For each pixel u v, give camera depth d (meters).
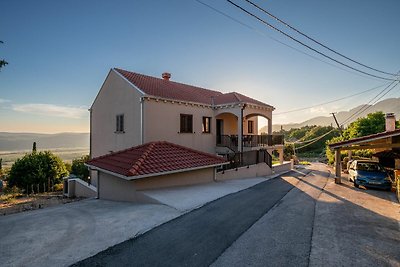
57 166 21.53
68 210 9.01
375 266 4.35
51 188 20.28
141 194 9.66
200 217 7.06
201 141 18.80
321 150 55.81
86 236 5.66
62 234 5.85
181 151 13.57
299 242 5.34
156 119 15.78
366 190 12.20
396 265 4.39
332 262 4.46
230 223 6.57
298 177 18.17
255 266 4.27
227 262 4.40
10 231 6.21
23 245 5.18
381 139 13.19
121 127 17.03
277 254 4.75
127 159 11.88
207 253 4.75
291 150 45.62
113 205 9.61
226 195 10.26
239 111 18.58
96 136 19.72
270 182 15.07
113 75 18.02
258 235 5.73
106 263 4.33
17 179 19.72
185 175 12.15
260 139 20.41
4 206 13.59
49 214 8.39
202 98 20.17
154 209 8.00
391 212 7.96
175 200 8.95
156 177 10.77
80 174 22.62
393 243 5.38
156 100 15.78
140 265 4.27
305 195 10.80
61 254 4.70
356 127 31.61
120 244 5.16
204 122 19.33
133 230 6.01
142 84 17.08
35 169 20.09
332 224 6.64
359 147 13.87
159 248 4.96
